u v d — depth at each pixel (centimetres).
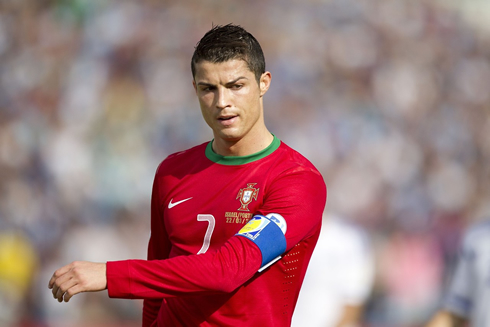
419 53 6353
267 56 5962
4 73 5534
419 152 5419
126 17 5994
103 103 5378
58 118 5194
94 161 4781
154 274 765
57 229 4172
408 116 5744
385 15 6544
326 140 5294
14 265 3644
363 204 4706
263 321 868
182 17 6122
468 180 5269
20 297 3578
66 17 5947
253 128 897
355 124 5438
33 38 5809
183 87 5616
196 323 884
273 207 846
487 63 6538
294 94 5656
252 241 802
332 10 6481
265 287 869
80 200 4478
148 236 4234
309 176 880
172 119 5312
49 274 3744
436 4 6781
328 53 6125
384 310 3753
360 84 5938
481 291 1102
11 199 4184
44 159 4694
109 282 757
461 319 1124
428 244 4225
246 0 6375
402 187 4981
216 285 773
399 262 4003
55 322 3481
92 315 3456
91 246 3919
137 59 5716
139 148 5038
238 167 904
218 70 847
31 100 5334
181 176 947
